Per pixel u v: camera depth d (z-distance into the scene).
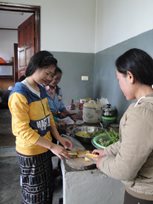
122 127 0.91
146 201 0.90
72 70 3.44
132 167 0.82
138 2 2.01
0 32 7.03
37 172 1.46
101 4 3.08
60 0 3.24
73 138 1.79
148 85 0.88
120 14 2.43
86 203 1.37
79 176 1.31
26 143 1.39
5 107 6.20
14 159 3.04
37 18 3.23
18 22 5.98
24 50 4.15
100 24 3.14
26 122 1.31
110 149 1.16
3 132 4.11
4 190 2.28
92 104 2.31
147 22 1.87
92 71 3.51
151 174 0.86
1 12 4.86
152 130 0.79
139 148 0.80
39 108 1.41
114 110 2.44
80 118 2.48
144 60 0.85
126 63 0.87
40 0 3.20
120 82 0.94
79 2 3.28
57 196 2.14
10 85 7.12
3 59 7.17
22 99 1.30
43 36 3.28
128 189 0.96
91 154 1.43
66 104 3.51
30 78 1.42
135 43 2.07
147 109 0.81
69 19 3.30
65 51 3.37
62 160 1.39
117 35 2.54
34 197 1.51
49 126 1.55
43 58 1.35
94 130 1.96
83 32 3.37
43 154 1.46
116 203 1.41
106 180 1.35
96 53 3.37
